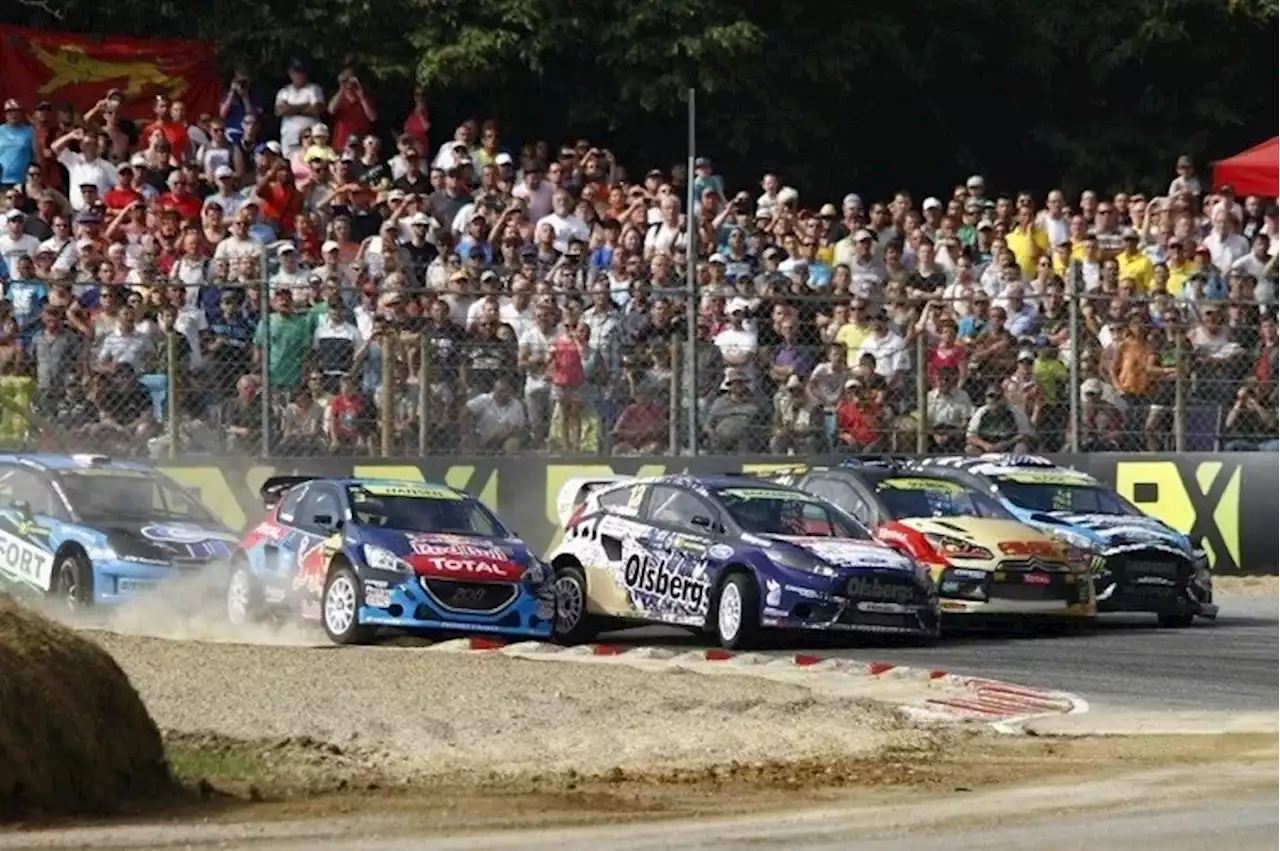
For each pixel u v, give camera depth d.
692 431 65.31
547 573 52.50
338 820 27.66
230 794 29.86
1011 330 69.69
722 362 66.25
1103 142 99.12
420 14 85.12
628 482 56.28
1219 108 99.12
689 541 53.47
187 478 61.16
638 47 87.75
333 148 77.50
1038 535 56.75
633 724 37.06
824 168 95.50
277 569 53.19
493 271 65.31
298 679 41.19
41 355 61.19
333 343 62.94
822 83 93.88
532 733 36.00
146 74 79.88
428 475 63.28
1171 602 58.34
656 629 58.94
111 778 29.31
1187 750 35.09
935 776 32.12
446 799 29.47
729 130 90.94
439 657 45.59
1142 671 47.47
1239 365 70.38
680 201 75.19
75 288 63.03
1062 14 98.75
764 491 54.91
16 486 56.97
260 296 62.59
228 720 36.34
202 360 62.25
